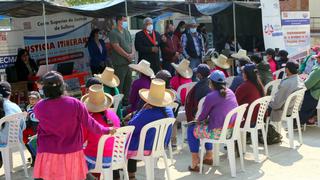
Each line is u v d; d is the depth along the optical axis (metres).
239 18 13.75
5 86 6.12
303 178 5.70
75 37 12.98
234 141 6.04
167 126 5.29
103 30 12.77
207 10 13.08
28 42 12.12
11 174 6.30
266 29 11.78
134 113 6.21
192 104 6.12
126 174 4.94
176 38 11.72
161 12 13.23
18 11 10.65
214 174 5.94
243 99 6.44
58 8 10.23
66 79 11.66
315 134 8.01
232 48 13.61
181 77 8.33
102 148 4.68
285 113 7.09
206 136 5.83
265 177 5.77
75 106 4.04
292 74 7.21
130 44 10.30
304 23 12.72
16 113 5.88
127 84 10.12
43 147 4.05
